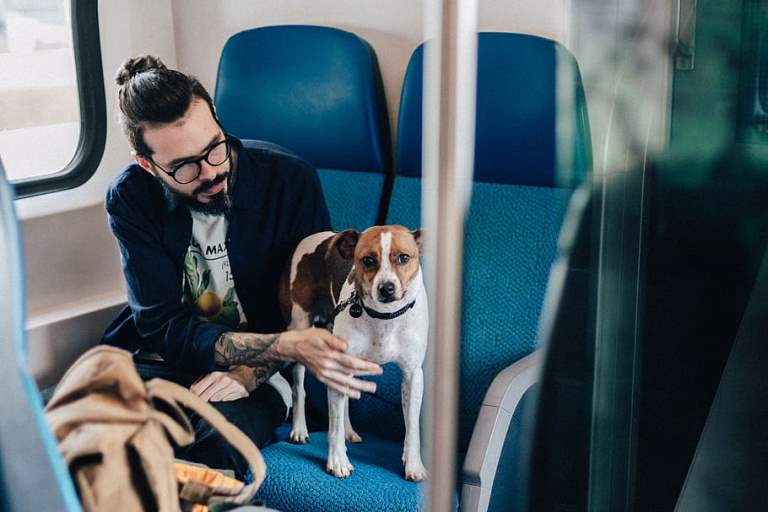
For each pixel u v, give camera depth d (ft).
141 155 5.83
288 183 6.32
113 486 3.37
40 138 7.55
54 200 7.60
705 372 4.74
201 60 8.36
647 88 4.10
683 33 4.10
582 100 3.97
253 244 6.24
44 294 7.60
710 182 4.41
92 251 7.91
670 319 4.58
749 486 4.74
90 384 3.51
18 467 2.44
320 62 7.25
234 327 6.34
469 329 5.42
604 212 4.23
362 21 7.55
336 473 5.61
